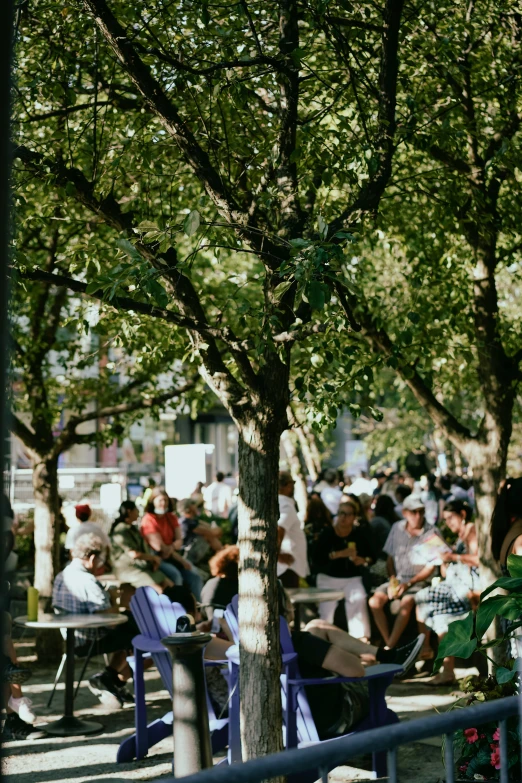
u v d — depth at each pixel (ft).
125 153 20.34
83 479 77.77
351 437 111.04
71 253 19.97
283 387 17.75
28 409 37.58
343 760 6.95
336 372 18.97
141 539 35.47
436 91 24.97
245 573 17.75
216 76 19.21
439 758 23.31
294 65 17.98
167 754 24.71
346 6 18.52
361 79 20.84
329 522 40.60
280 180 18.65
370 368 17.79
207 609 28.27
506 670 14.16
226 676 24.44
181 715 19.34
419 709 27.96
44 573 36.99
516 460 105.91
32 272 16.85
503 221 26.05
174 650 19.36
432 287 29.94
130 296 17.83
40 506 37.29
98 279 15.58
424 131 21.83
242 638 17.72
